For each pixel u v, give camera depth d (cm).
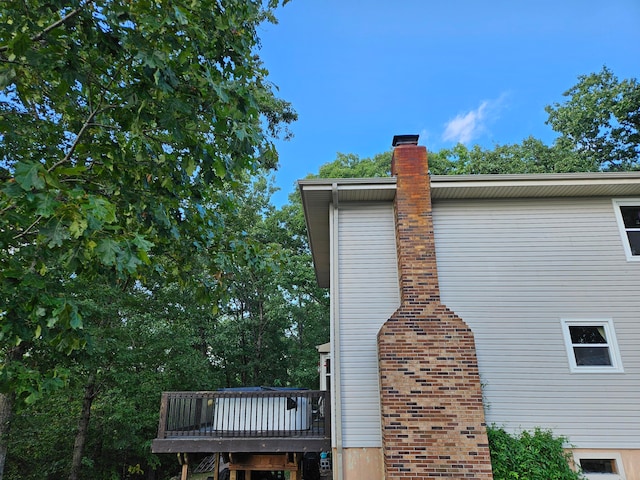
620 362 802
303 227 2595
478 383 727
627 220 903
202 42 428
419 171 885
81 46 413
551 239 888
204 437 919
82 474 1434
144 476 1811
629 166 2288
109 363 1291
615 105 2281
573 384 789
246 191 2295
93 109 515
